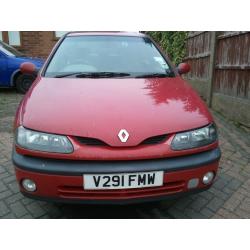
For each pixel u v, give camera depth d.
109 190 1.93
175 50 7.98
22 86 6.95
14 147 2.08
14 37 9.88
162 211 2.41
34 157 1.96
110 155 1.88
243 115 4.59
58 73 2.84
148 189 1.97
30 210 2.38
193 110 2.23
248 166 3.24
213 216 2.35
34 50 10.08
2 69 6.83
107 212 2.38
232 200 2.58
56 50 3.17
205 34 6.29
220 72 5.44
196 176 2.04
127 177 1.91
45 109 2.12
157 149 1.94
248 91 4.49
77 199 1.95
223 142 3.91
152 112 2.10
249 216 2.36
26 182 1.98
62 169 1.89
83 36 3.38
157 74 2.93
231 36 4.93
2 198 2.53
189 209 2.44
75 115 2.03
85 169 1.88
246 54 4.50
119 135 1.91
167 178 1.96
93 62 3.01
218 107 5.46
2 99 6.39
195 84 6.92
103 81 2.63
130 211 2.40
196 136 2.06
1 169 3.05
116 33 3.51
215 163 2.13
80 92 2.37
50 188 1.93
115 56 3.11
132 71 2.93
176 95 2.44
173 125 2.03
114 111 2.07
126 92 2.39
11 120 4.77
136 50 3.24
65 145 1.91
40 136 1.95
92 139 1.91
